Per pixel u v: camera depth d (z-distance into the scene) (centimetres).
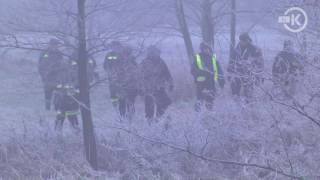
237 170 3409
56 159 3603
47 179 3306
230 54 3869
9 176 3359
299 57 2966
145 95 4306
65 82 3825
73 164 3519
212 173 3403
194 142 3534
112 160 3681
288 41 3075
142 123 3888
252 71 2944
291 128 3353
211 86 4466
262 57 3262
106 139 3853
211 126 3569
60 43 3544
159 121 3847
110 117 4350
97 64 3925
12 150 3625
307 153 3197
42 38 3522
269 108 3244
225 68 3522
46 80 3819
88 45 3581
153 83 4066
